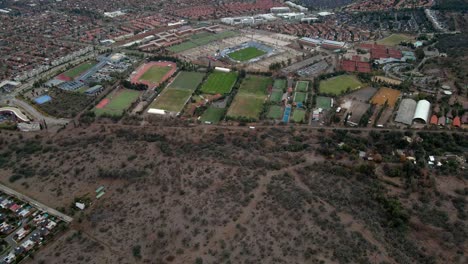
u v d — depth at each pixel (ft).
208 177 581.12
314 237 456.86
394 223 508.12
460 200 558.97
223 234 473.26
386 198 552.00
